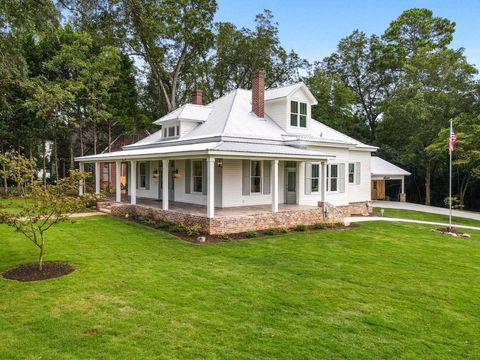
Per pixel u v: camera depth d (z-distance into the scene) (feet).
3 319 21.20
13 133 96.53
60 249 38.04
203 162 63.72
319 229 55.16
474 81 108.47
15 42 48.78
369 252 41.27
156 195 78.84
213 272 31.14
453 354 18.75
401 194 113.50
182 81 141.59
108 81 96.07
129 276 29.40
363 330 21.13
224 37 133.28
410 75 118.21
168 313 22.41
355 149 81.00
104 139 123.34
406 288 29.01
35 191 29.73
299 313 23.21
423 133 109.70
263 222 51.08
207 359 17.28
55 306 23.16
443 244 48.98
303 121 73.97
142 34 64.39
